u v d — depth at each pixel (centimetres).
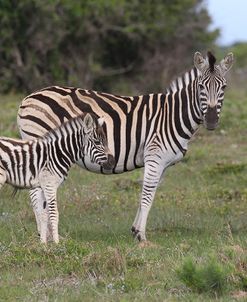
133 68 6091
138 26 5891
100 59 5975
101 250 1867
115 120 2141
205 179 3047
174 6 6162
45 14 5497
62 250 1845
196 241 2086
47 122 2133
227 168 3131
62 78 5712
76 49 5784
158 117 2152
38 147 1969
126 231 2231
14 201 2527
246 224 2355
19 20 5534
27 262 1791
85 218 2378
